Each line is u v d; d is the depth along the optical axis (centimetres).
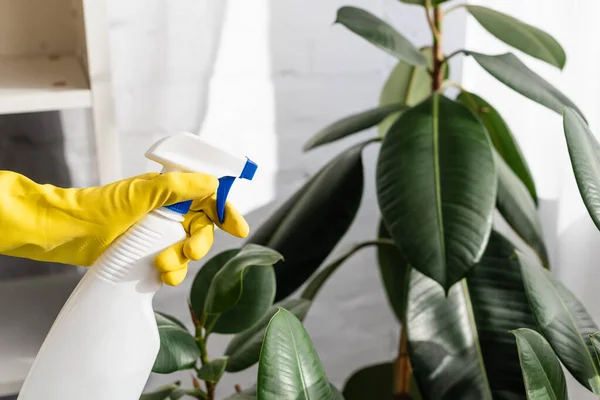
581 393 100
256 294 84
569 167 99
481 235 80
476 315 90
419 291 91
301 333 68
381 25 96
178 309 133
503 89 115
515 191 100
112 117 88
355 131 99
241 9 121
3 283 109
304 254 99
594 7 93
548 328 77
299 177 135
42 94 84
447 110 91
